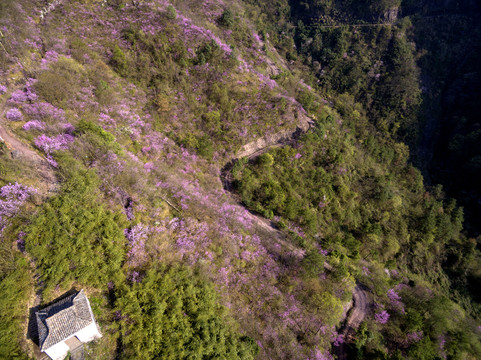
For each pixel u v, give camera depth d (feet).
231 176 138.31
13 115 90.43
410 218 176.86
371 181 175.22
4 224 67.51
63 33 137.49
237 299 91.25
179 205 101.50
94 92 119.03
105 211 81.10
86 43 139.13
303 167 155.02
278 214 133.69
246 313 89.15
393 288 129.08
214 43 165.27
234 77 164.76
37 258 66.03
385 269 146.41
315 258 107.76
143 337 66.59
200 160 131.75
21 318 60.23
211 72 159.02
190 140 130.72
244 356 74.13
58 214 72.08
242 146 147.54
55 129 92.48
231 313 85.56
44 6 142.72
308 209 140.36
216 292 85.92
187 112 141.49
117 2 160.35
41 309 62.03
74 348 60.49
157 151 119.55
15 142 85.56
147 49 149.59
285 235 124.26
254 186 136.56
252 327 86.58
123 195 89.51
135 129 119.75
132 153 110.22
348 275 118.11
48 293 63.98
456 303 157.17
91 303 67.26
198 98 149.38
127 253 78.02
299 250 119.34
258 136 152.87
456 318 131.13
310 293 105.50
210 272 88.38
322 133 168.14
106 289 71.15
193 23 171.94
